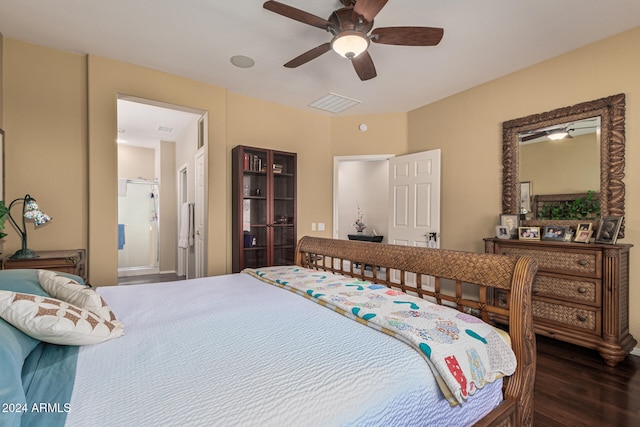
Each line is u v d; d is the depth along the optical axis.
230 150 3.77
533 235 2.86
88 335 1.05
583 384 2.04
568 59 2.81
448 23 2.36
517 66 3.08
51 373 0.89
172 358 0.98
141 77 3.08
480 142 3.51
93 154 2.86
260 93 3.79
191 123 4.66
